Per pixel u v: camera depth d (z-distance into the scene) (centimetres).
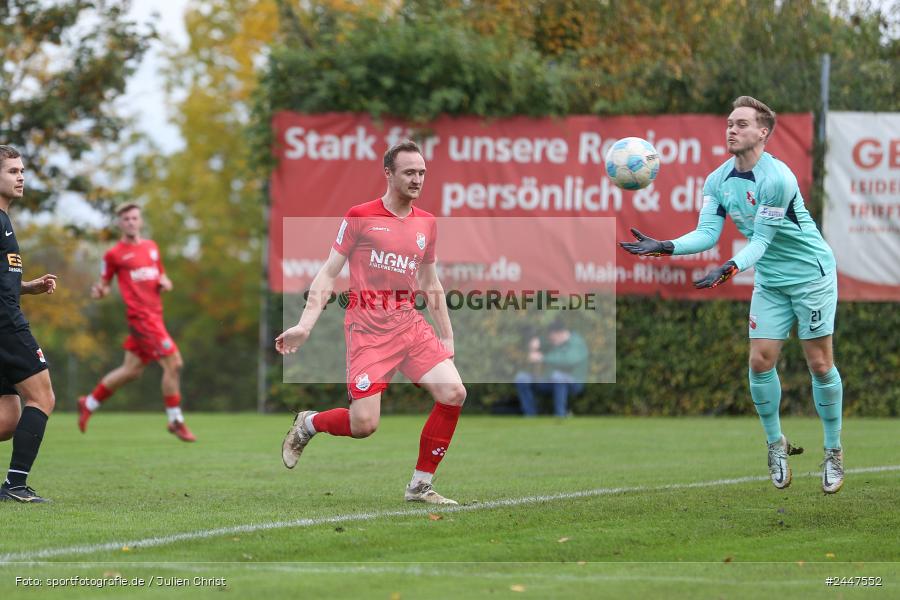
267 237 5591
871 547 2045
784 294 2530
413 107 5472
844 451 3594
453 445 3994
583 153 5503
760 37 5547
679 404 5491
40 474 3198
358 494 2731
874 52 5450
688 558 1958
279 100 5572
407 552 1988
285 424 5053
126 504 2545
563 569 1852
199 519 2298
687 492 2664
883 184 5322
